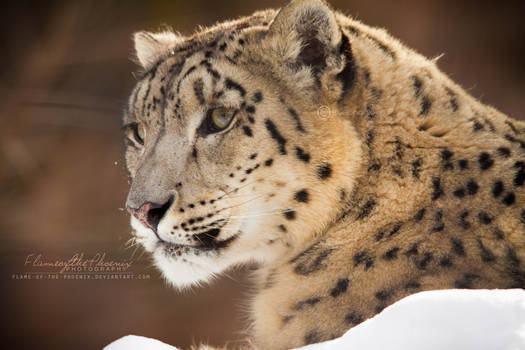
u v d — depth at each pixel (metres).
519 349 5.11
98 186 23.19
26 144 23.56
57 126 23.81
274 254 8.61
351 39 8.59
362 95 8.12
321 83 8.14
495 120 8.29
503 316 5.43
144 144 8.95
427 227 7.55
